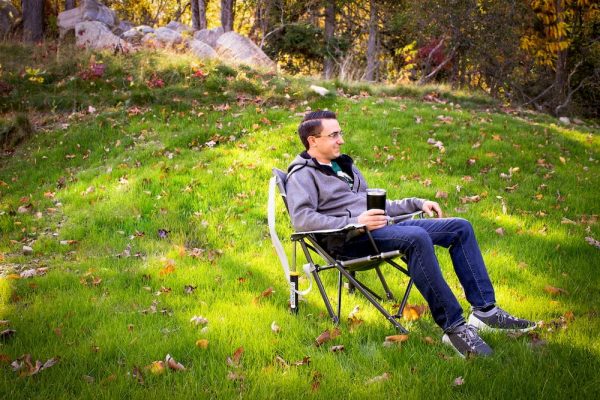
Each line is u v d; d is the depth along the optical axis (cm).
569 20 1598
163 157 723
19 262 466
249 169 665
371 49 1830
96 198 606
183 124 862
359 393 253
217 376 269
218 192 608
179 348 298
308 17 1945
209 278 411
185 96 983
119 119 886
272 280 412
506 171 709
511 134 858
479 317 311
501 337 305
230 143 779
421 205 347
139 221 542
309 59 1847
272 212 342
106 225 539
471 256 314
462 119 926
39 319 337
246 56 1270
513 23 1477
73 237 515
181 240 502
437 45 1575
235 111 927
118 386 257
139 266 441
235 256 464
